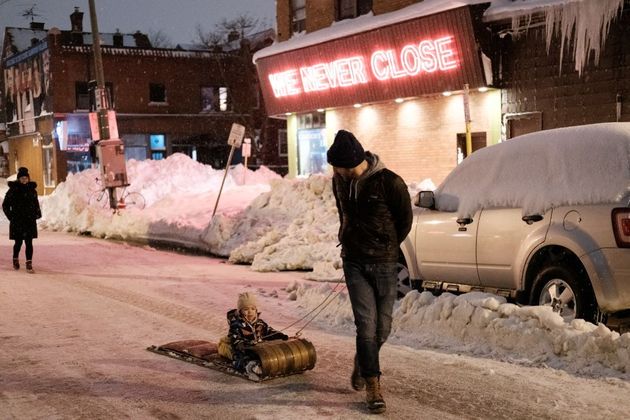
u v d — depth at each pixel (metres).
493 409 5.15
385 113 22.78
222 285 11.55
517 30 18.00
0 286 11.48
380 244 5.13
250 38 50.88
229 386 5.84
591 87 16.66
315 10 24.83
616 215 6.42
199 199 21.39
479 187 8.05
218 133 47.31
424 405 5.28
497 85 18.73
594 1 16.00
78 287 11.37
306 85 24.36
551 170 7.29
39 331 8.05
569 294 6.89
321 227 14.80
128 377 6.15
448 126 20.67
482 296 7.12
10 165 53.16
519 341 6.56
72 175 25.58
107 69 44.31
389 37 20.75
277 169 47.59
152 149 45.72
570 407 5.15
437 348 6.96
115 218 20.70
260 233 15.80
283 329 8.02
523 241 7.28
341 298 8.74
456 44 18.84
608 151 6.90
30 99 47.50
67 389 5.84
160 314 9.00
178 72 46.16
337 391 5.66
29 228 13.38
